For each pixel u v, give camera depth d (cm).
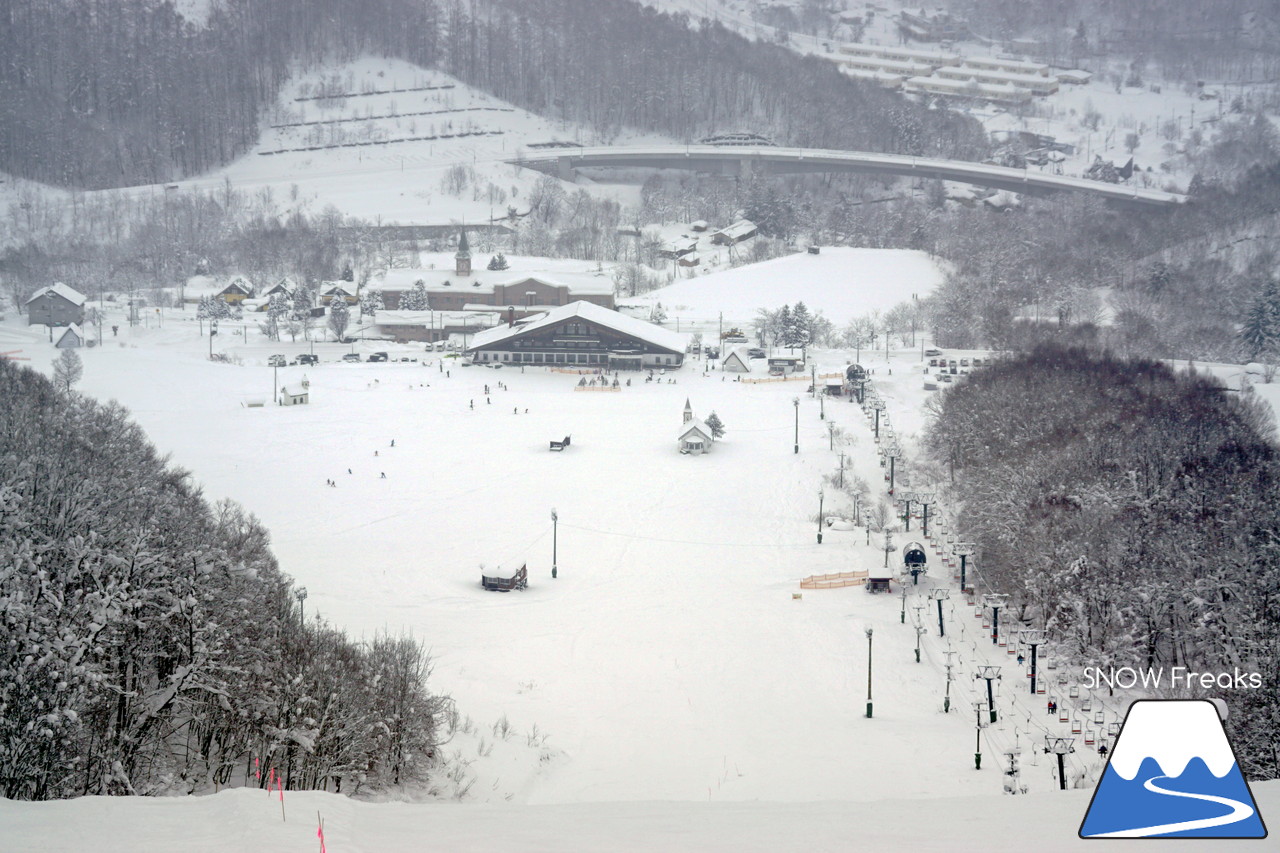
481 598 11231
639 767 7000
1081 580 9462
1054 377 17525
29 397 10525
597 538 13538
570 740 7494
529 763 6862
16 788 4359
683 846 2650
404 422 19712
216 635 5622
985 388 17200
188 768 5375
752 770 7000
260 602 6419
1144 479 11956
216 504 10200
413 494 15288
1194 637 8688
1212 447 13325
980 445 15112
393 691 6178
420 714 6278
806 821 2867
